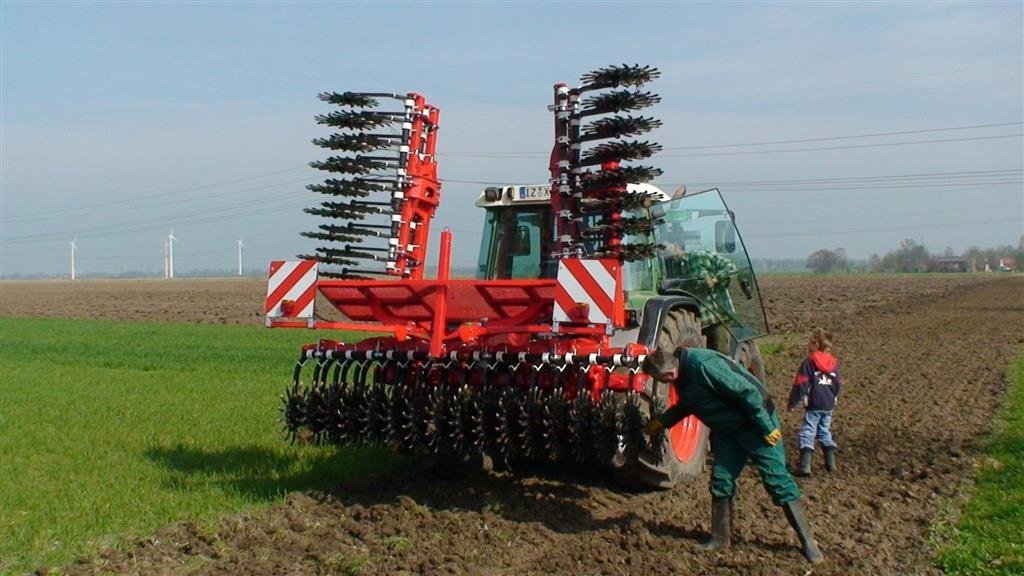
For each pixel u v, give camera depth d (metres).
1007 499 8.53
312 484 9.21
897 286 63.75
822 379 9.90
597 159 7.93
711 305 10.41
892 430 12.23
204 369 19.95
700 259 10.36
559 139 8.08
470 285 8.03
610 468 9.01
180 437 11.67
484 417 8.02
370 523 7.95
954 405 14.13
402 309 8.62
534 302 8.06
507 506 8.48
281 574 6.80
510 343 8.16
